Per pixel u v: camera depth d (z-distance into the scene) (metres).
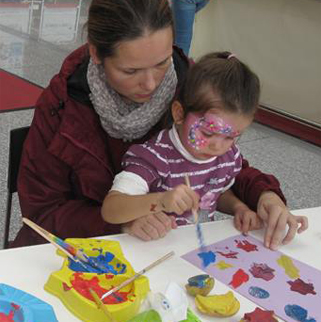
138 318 0.72
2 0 5.82
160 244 0.97
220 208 1.24
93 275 0.81
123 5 0.97
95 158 1.17
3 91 3.30
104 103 1.13
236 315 0.80
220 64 1.02
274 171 2.81
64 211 1.16
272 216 1.07
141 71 1.02
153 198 0.96
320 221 1.15
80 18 5.62
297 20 3.15
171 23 1.02
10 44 4.41
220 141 1.00
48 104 1.17
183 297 0.77
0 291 0.75
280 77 3.34
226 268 0.92
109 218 1.03
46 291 0.79
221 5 3.51
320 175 2.84
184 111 1.03
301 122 3.31
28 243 1.18
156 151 1.08
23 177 1.19
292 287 0.89
